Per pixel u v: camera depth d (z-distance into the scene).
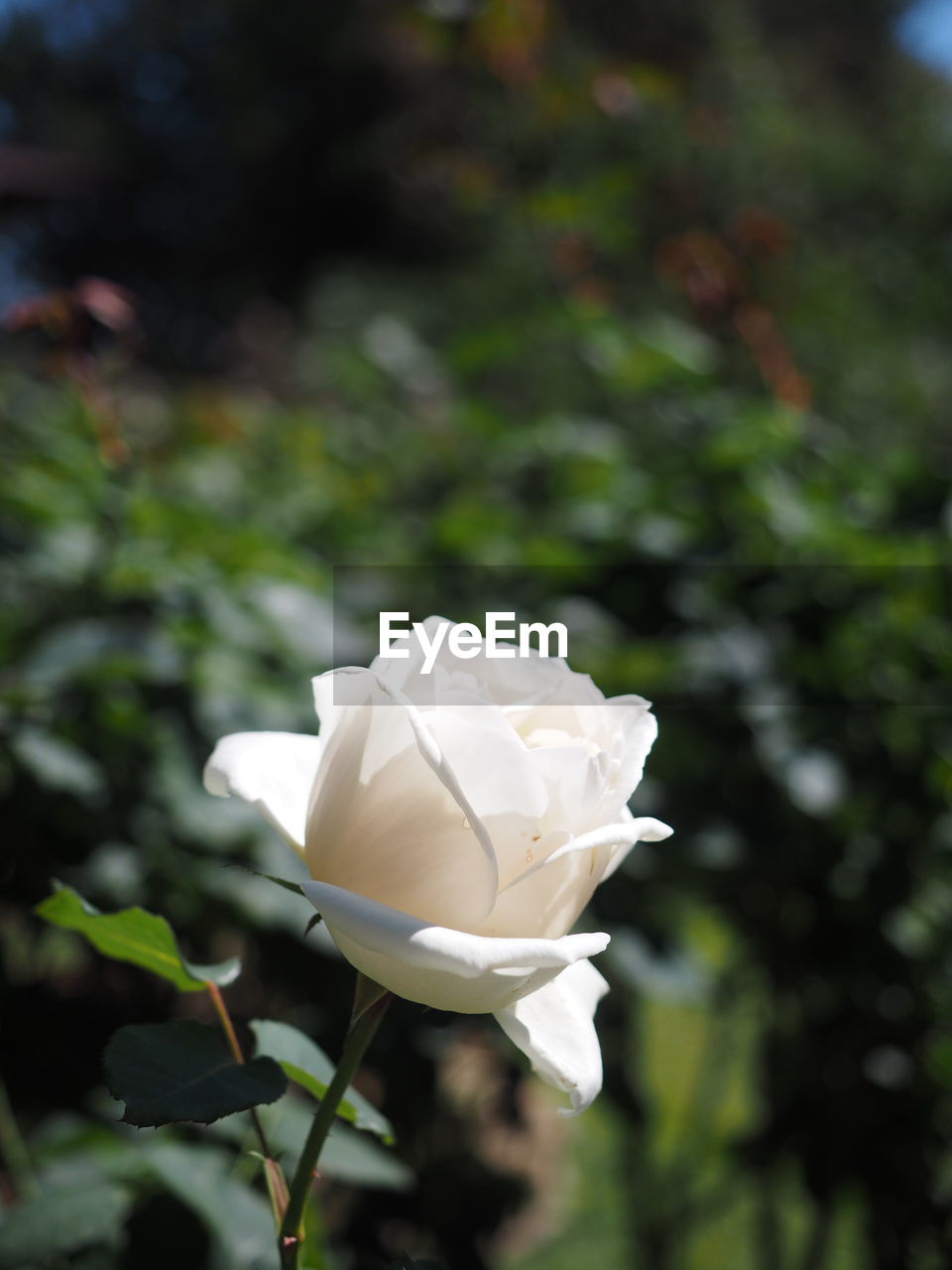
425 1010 0.79
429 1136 0.96
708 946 1.28
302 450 1.59
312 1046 0.48
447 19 1.63
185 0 9.49
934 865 0.95
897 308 2.63
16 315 0.94
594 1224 1.48
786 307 1.75
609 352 1.20
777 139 2.91
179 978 0.48
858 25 7.05
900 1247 0.96
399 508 1.51
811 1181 0.98
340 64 8.27
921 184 3.11
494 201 1.88
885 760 0.93
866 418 2.05
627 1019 0.92
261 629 0.88
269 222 8.94
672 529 1.01
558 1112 0.41
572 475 1.15
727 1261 1.34
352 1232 0.90
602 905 0.83
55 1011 0.85
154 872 0.77
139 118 9.69
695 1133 1.21
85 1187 0.55
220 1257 0.54
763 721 0.88
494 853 0.39
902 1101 0.95
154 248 9.38
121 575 0.90
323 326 3.06
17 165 5.55
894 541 0.96
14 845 0.78
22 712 0.77
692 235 1.35
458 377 1.70
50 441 1.11
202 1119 0.41
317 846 0.40
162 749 0.78
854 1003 0.94
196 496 1.32
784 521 0.94
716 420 1.11
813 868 0.94
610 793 0.40
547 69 1.72
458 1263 0.96
